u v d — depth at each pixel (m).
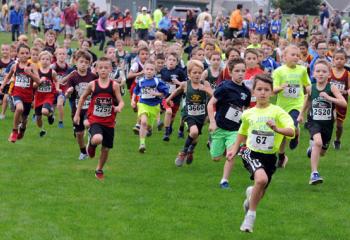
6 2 65.62
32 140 22.95
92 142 17.11
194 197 16.58
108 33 58.41
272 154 14.07
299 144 23.77
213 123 16.89
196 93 19.28
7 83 21.55
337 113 22.06
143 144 21.39
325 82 18.12
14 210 15.14
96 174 18.02
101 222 14.52
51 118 23.30
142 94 22.23
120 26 58.09
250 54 21.03
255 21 60.22
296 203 16.42
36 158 20.31
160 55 24.69
